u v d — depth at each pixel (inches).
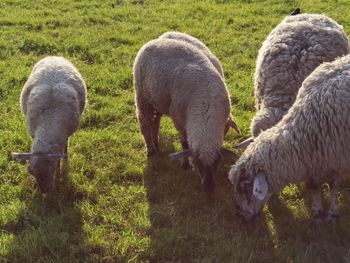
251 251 142.4
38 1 295.9
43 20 259.4
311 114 141.7
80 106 171.5
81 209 154.4
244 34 246.8
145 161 172.2
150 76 166.1
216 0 299.0
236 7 286.0
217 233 146.8
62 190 159.6
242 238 144.8
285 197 158.2
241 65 220.7
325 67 146.3
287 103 157.2
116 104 195.5
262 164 142.6
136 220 151.3
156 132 174.9
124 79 210.4
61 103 160.6
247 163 143.7
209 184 148.2
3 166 168.2
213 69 161.0
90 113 189.6
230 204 155.3
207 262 139.5
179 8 282.8
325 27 170.2
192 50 165.0
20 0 296.2
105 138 180.1
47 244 143.0
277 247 144.1
